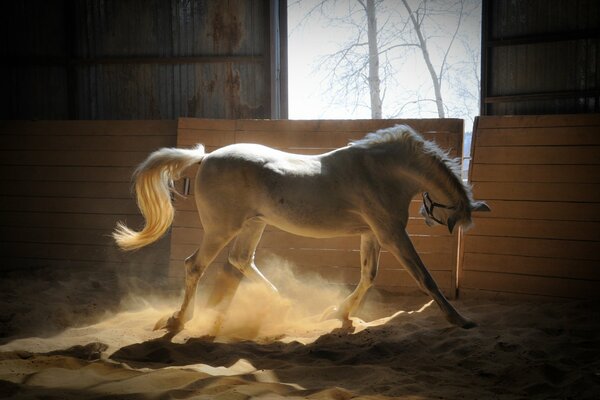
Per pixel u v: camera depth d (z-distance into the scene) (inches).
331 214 171.0
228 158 169.2
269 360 144.3
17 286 230.4
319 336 168.2
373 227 172.6
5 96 323.6
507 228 216.5
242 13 299.0
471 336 160.1
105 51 314.2
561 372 131.6
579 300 200.2
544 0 258.5
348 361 144.4
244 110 302.4
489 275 216.1
